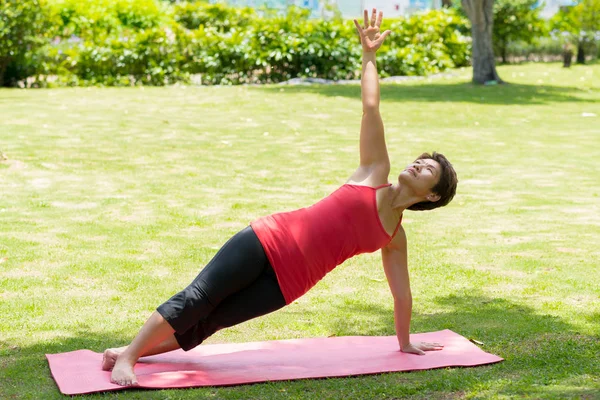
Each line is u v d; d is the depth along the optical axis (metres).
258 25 22.53
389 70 23.77
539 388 3.69
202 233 7.00
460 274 5.90
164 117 14.20
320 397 3.65
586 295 5.41
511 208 8.16
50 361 4.09
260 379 3.85
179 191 8.67
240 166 10.15
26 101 16.11
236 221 7.44
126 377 3.74
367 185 4.02
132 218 7.46
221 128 13.16
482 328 4.74
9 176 9.08
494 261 6.26
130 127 12.92
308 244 3.89
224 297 3.89
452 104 16.78
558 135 13.22
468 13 21.42
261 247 3.87
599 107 16.83
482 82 21.30
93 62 20.72
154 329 3.82
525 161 10.89
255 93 18.45
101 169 9.67
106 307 5.10
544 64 27.53
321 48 22.36
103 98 17.05
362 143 4.09
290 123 13.89
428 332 4.68
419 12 27.42
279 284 3.90
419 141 12.34
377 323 4.92
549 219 7.70
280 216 3.96
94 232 6.93
